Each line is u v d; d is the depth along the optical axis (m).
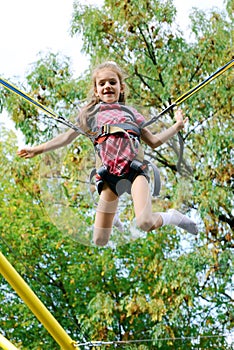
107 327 11.97
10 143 13.26
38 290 14.02
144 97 11.48
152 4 11.95
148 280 12.89
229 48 11.65
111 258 13.40
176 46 11.64
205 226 11.08
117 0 11.98
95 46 11.93
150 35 11.84
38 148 5.15
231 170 11.01
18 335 13.79
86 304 13.59
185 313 12.10
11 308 13.95
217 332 12.44
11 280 5.17
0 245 14.15
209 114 11.28
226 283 11.56
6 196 14.13
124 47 11.89
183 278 10.86
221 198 10.73
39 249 14.10
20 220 13.91
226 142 10.91
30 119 12.10
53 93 12.07
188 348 12.40
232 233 11.25
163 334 11.56
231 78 11.29
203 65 11.51
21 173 13.04
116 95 4.98
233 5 11.92
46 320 5.26
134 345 11.79
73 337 13.63
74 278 13.69
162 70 11.62
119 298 13.45
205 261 10.97
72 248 13.80
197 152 11.15
